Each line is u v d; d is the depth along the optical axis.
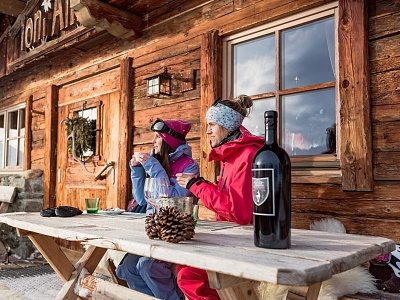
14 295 3.33
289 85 2.88
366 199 2.29
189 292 1.78
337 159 2.51
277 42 2.91
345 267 1.10
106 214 2.34
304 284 0.95
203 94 3.21
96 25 3.69
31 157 5.62
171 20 3.60
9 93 6.26
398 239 2.16
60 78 5.05
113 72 4.29
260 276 0.99
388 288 2.03
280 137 2.87
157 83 3.49
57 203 5.07
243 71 3.17
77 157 4.58
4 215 2.27
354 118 2.33
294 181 2.59
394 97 2.23
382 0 2.31
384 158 2.25
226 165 2.00
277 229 1.23
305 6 2.66
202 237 1.46
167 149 2.57
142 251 1.31
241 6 3.05
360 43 2.33
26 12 5.20
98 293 2.08
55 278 3.88
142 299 1.90
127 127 3.92
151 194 1.85
